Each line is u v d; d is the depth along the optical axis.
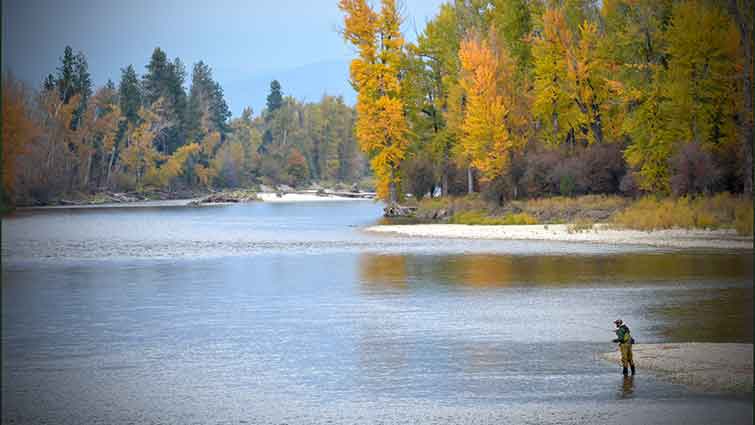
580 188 101.06
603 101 104.12
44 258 67.44
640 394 24.58
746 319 35.72
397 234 89.25
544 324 35.84
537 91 108.25
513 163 106.81
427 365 28.83
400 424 22.44
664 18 93.62
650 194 91.69
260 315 39.28
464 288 47.22
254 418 23.20
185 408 24.23
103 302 43.59
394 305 41.69
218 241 84.56
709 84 86.06
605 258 60.59
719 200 80.94
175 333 35.06
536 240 76.94
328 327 36.03
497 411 23.36
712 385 25.25
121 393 25.84
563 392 25.06
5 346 32.69
